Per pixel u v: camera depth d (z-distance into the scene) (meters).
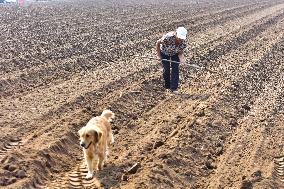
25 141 10.22
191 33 26.78
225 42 23.53
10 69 15.78
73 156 10.08
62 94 13.53
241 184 9.29
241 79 16.69
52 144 10.00
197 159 10.37
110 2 48.25
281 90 15.96
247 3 51.38
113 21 30.17
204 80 16.50
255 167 10.08
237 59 20.14
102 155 9.31
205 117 12.55
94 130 8.92
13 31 23.72
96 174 9.25
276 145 11.30
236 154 10.75
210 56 20.31
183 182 9.38
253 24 31.52
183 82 16.23
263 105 14.20
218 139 11.50
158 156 10.03
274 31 29.03
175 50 14.92
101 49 20.23
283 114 13.53
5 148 9.91
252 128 12.29
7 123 11.08
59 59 17.77
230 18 35.09
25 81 14.62
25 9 36.88
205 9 42.34
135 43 22.23
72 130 11.02
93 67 17.12
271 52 22.03
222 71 17.81
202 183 9.49
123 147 10.64
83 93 13.59
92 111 12.37
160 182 9.08
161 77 16.33
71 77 15.56
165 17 33.91
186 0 54.22
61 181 8.93
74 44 20.84
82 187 8.82
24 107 12.27
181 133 11.34
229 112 13.30
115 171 9.41
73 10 37.12
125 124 12.02
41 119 11.54
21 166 8.94
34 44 20.36
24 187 8.37
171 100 14.21
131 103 13.48
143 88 14.77
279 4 51.03
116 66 17.50
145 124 12.14
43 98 13.11
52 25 26.83
